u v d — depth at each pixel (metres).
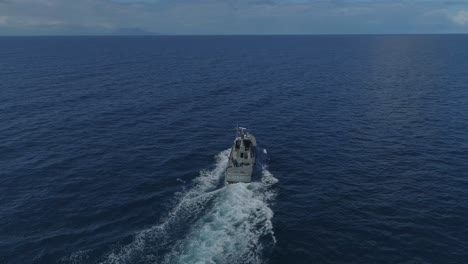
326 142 71.00
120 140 71.31
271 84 129.25
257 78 142.50
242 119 86.50
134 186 52.44
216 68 174.38
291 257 37.25
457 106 93.81
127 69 167.75
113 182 53.66
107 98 104.56
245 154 54.91
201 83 130.75
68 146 67.44
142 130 77.56
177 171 57.75
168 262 35.59
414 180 54.53
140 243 38.75
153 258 36.31
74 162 60.44
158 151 66.19
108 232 41.12
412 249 38.62
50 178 54.62
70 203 47.62
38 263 36.09
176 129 78.88
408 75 145.38
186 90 118.06
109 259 36.38
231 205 46.16
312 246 39.12
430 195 50.00
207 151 66.56
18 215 44.66
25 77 137.88
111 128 78.31
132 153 64.88
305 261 36.81
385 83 128.25
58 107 93.31
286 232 41.34
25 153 63.72
